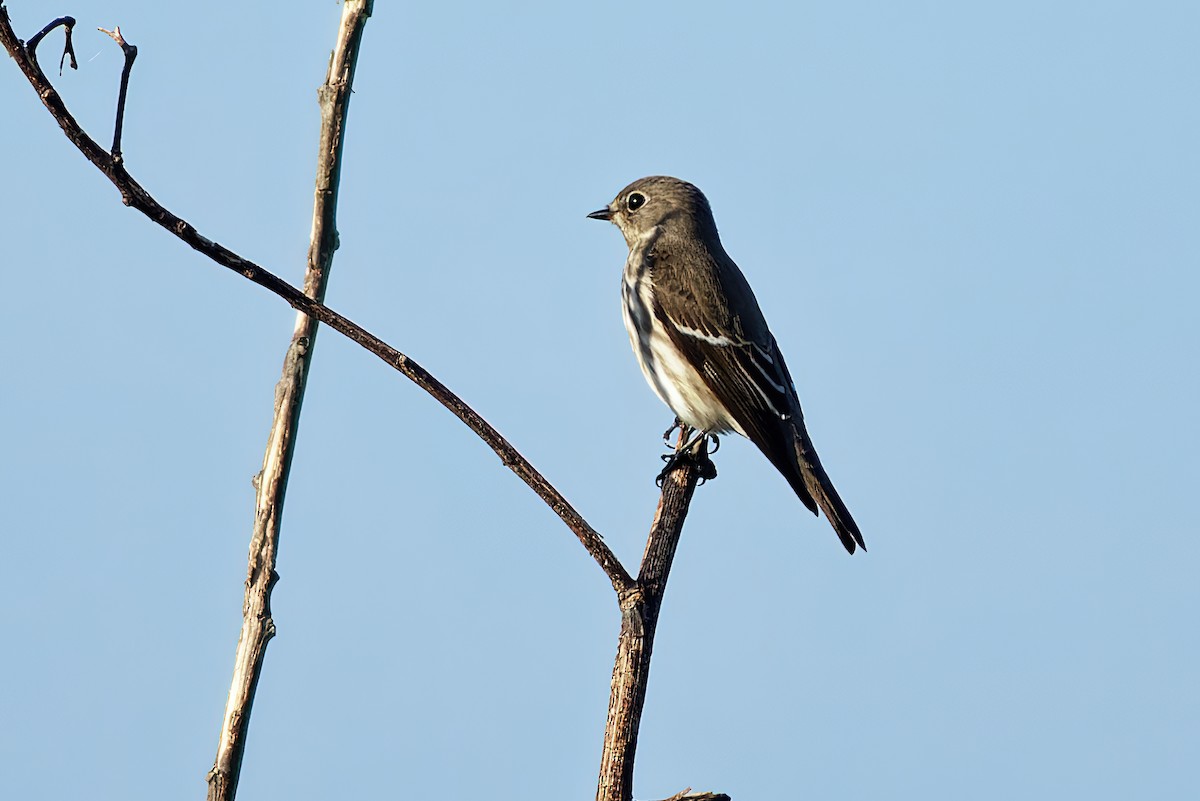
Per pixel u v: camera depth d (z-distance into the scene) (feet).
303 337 29.14
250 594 27.76
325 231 29.76
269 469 28.35
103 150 22.66
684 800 25.25
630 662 25.94
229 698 27.04
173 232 23.07
